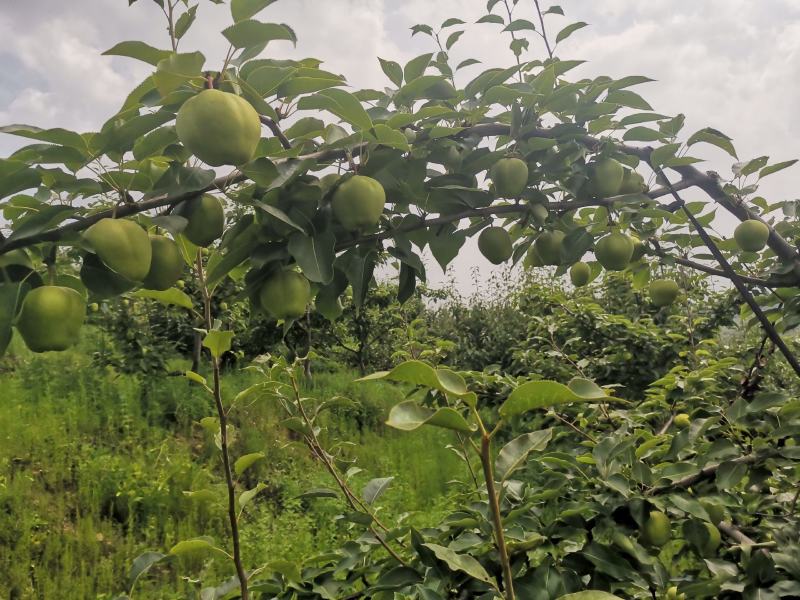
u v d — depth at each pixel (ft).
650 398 11.25
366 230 6.26
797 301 9.29
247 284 6.32
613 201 7.77
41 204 5.40
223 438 6.78
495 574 6.16
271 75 5.23
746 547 6.88
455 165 7.08
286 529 20.84
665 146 7.96
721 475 7.04
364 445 29.81
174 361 41.37
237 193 5.44
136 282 5.22
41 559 18.47
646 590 7.44
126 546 19.47
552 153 7.59
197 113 4.89
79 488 21.93
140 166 5.70
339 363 49.85
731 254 10.10
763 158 8.34
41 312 4.78
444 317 49.24
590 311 22.47
